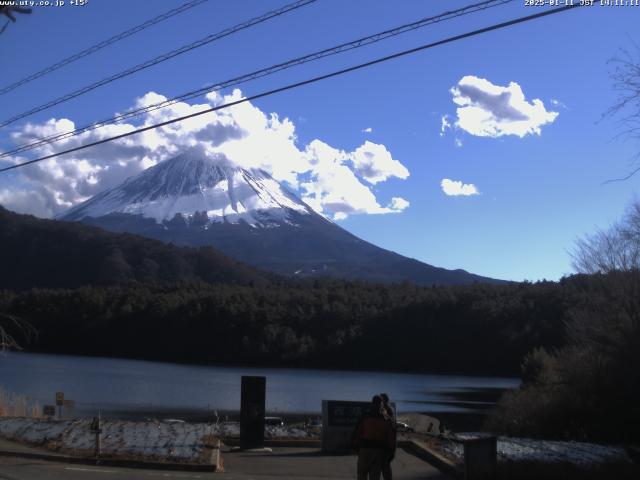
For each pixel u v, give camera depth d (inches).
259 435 695.1
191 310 4621.1
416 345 4178.2
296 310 4672.7
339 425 681.6
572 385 1011.3
